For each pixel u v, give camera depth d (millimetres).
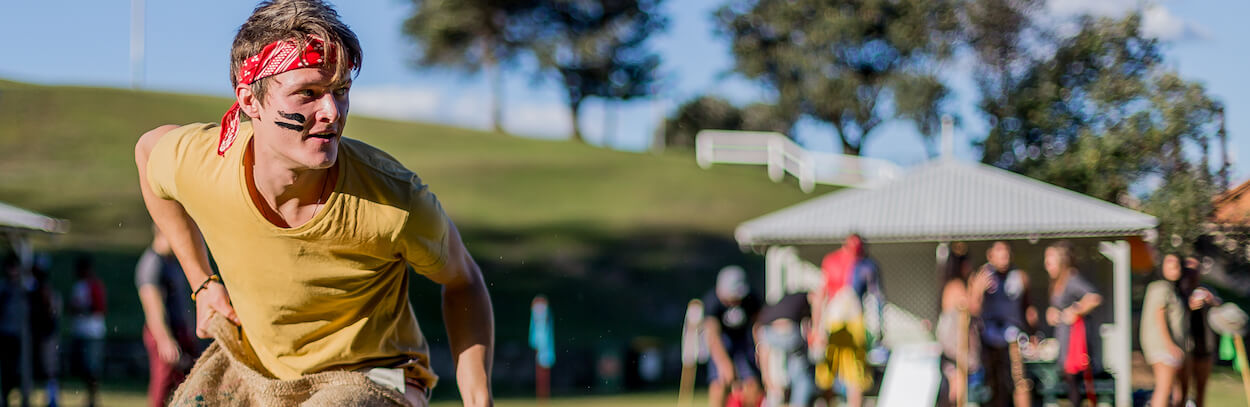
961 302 15844
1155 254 12445
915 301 26250
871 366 19500
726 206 60500
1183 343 11539
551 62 94000
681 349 34031
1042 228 18828
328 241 4297
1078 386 15180
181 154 4480
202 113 70688
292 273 4391
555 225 55469
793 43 79625
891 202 22688
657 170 68750
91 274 18234
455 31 92000
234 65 4195
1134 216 18016
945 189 21859
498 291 44469
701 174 67500
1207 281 11836
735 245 54000
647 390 29234
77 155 56469
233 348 4820
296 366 4734
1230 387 12852
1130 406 15742
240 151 4270
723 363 15086
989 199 20688
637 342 34594
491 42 94500
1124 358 16625
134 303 35125
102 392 19734
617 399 25016
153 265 12078
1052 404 16141
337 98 4152
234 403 4773
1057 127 16625
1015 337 15453
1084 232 18156
